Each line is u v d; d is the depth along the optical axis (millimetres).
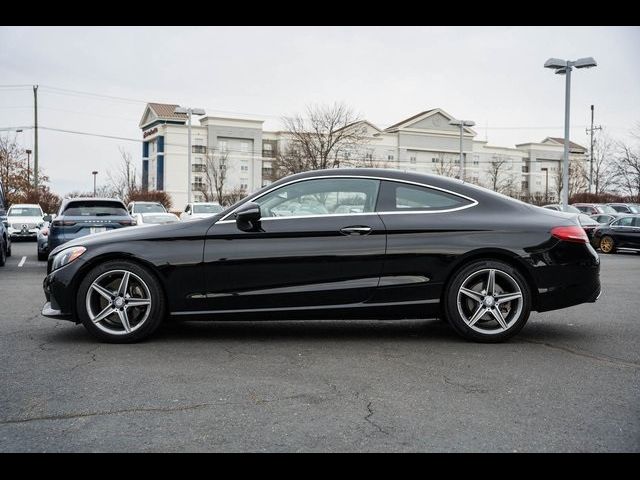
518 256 5527
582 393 4102
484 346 5516
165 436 3334
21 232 25203
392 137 79125
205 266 5539
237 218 5512
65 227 12555
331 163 48312
